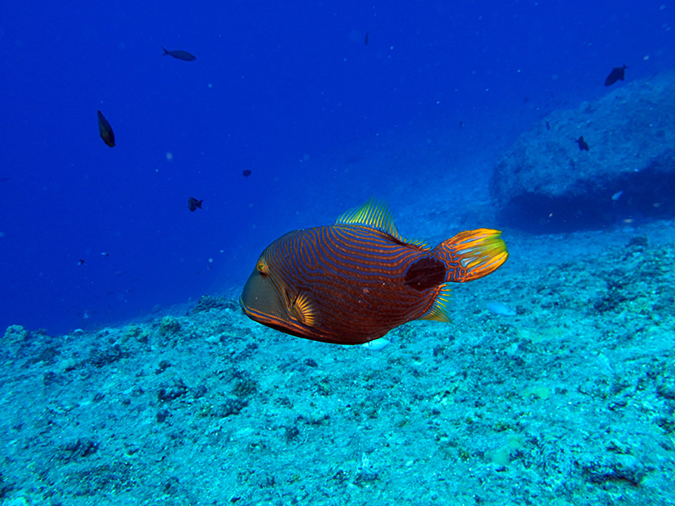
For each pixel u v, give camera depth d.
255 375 5.09
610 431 2.88
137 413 4.60
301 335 1.17
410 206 30.97
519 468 2.90
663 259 5.30
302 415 4.21
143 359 5.96
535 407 3.48
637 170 14.28
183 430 4.19
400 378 4.61
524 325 5.06
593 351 3.96
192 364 5.53
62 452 3.99
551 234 16.62
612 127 16.33
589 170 15.34
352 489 3.13
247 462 3.63
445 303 1.18
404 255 1.12
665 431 2.74
